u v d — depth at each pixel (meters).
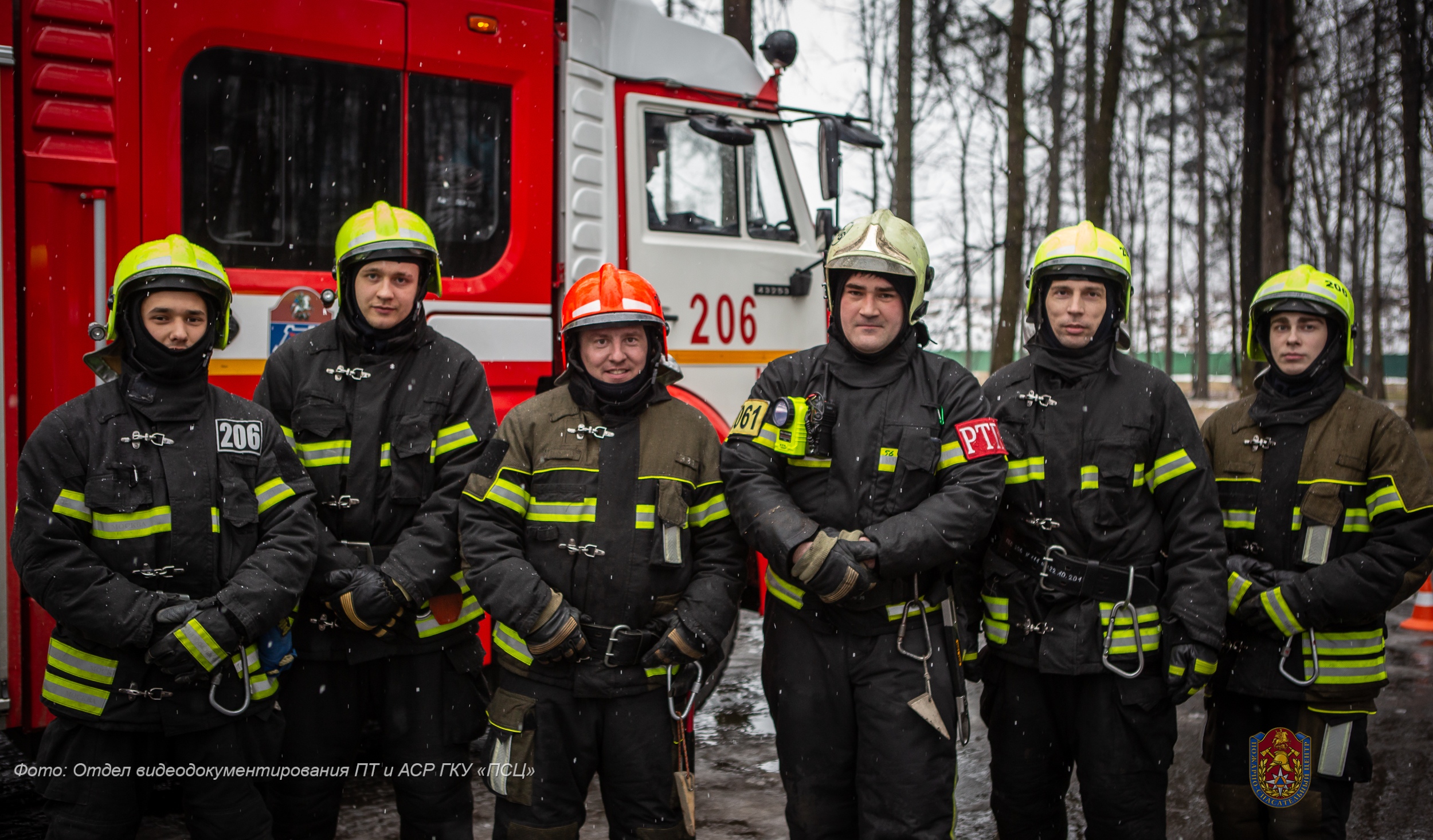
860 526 2.53
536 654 2.42
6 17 3.06
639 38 4.39
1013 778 2.78
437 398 2.72
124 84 3.25
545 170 4.09
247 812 2.48
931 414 2.55
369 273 2.67
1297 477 2.76
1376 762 4.04
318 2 3.58
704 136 4.48
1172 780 3.90
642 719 2.53
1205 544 2.59
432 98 3.84
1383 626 2.77
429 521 2.62
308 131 3.60
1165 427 2.65
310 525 2.50
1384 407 2.72
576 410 2.58
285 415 2.71
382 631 2.60
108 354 2.55
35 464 2.31
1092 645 2.58
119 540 2.34
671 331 4.52
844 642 2.54
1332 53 20.27
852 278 2.56
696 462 2.61
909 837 2.45
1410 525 2.58
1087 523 2.62
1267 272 14.22
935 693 2.50
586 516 2.51
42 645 3.12
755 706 4.77
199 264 2.43
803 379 2.65
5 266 3.06
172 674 2.31
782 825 3.48
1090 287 2.67
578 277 4.19
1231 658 2.80
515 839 2.48
